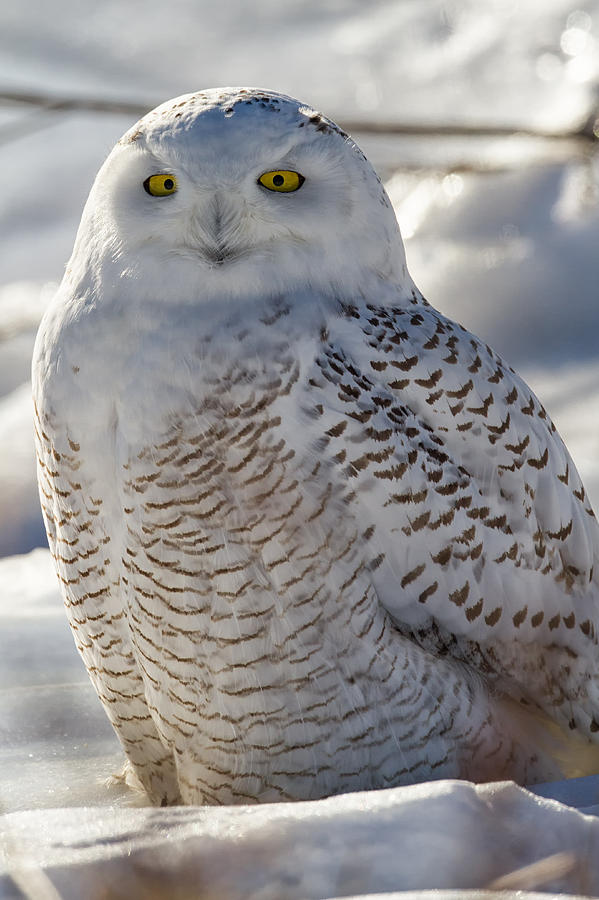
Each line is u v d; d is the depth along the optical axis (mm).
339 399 6504
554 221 17906
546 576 7234
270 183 6578
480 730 7000
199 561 6430
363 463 6520
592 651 7484
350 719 6656
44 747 7617
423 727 6816
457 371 6930
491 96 22172
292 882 4395
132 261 6582
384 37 24938
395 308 7004
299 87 24453
